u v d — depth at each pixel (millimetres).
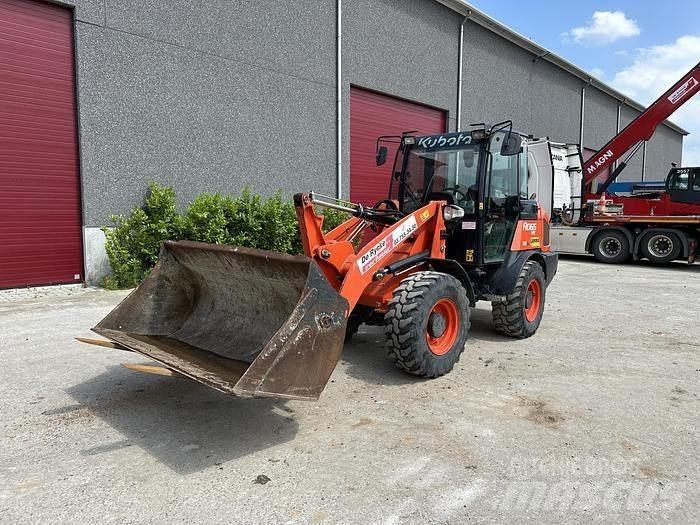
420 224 5000
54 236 8203
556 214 15883
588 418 3918
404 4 13906
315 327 3365
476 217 5543
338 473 3072
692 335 6418
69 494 2818
